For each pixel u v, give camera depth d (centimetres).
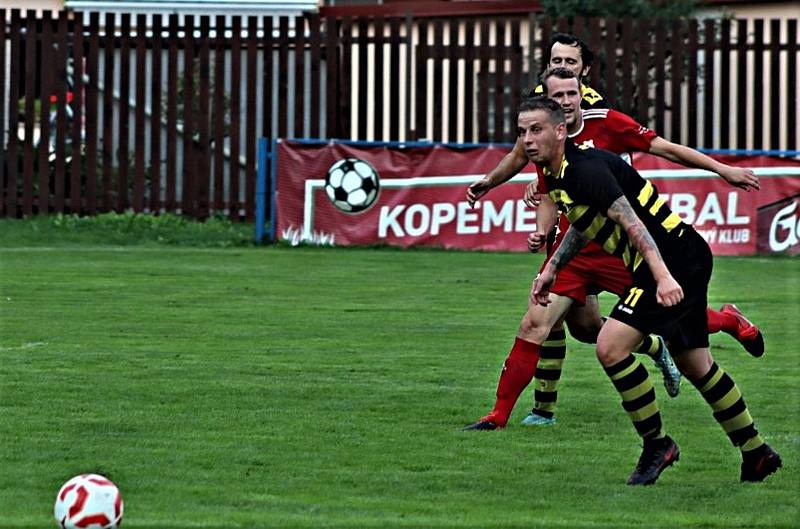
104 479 1758
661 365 2406
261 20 8550
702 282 2172
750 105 7950
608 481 2175
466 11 8994
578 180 2125
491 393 2944
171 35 6844
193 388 2944
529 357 2588
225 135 7225
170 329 3853
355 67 7644
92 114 6888
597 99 2733
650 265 2086
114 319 4044
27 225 6706
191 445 2392
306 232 6419
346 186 6388
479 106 6806
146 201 6944
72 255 5969
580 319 2709
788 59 6750
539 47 7012
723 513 1975
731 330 2656
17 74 6856
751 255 6322
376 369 3231
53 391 2888
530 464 2286
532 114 2138
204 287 4900
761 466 2189
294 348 3534
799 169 6316
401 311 4316
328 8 9231
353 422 2616
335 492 2069
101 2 8512
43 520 1877
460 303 4531
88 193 6900
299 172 6412
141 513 1920
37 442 2400
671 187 6300
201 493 2052
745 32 6775
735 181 2648
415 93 6794
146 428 2533
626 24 6806
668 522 1917
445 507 1984
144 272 5366
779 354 3553
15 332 3753
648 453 2178
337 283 5075
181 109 7156
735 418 2189
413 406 2789
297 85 6888
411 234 6375
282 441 2438
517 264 5825
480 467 2259
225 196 7106
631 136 2684
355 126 7600
